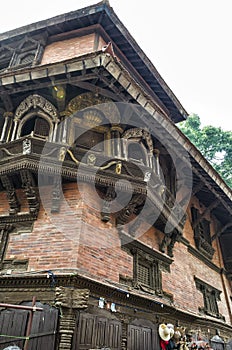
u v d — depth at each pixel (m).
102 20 10.52
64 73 7.50
